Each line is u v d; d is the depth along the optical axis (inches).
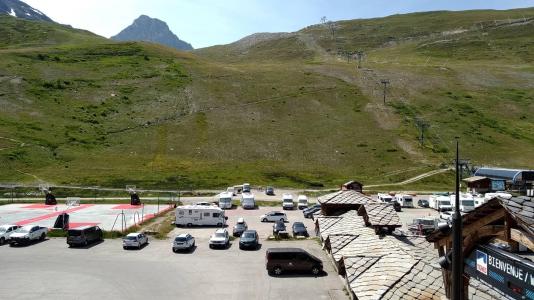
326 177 4360.2
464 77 7603.4
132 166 4365.2
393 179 4288.9
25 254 1649.9
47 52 7450.8
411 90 6865.2
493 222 544.1
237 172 4389.8
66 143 4702.3
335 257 1187.9
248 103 6200.8
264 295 1198.3
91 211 2760.8
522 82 7362.2
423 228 1998.0
